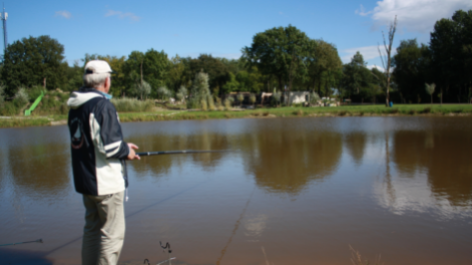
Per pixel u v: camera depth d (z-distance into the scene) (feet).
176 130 54.44
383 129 48.08
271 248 11.53
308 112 86.89
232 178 21.48
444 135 39.06
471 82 130.41
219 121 74.33
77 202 17.22
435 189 17.97
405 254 10.95
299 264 10.41
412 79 159.74
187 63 238.48
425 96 147.95
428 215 14.30
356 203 16.05
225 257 10.93
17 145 38.17
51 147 36.45
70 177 22.62
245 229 13.21
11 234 13.26
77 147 7.80
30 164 27.25
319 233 12.71
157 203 16.65
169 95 170.09
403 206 15.47
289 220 14.06
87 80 8.16
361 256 10.84
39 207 16.49
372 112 82.33
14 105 89.15
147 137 44.88
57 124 68.08
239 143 37.55
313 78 180.04
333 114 84.48
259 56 158.92
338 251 11.25
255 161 26.91
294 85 204.74
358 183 19.58
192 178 21.70
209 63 225.35
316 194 17.62
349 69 212.84
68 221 14.58
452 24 132.67
